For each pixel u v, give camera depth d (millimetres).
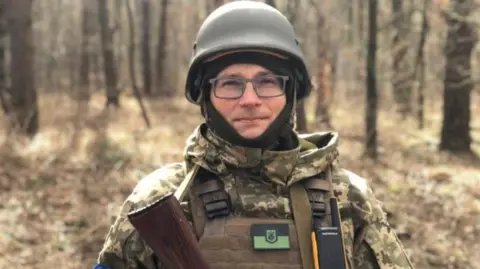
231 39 1474
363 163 8320
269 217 1491
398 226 5660
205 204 1483
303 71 1589
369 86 8984
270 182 1520
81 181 6430
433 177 8000
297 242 1466
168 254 1347
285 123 1557
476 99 19297
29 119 9438
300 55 1543
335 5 12492
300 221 1484
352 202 1580
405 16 11852
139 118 13625
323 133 1691
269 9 1567
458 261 5035
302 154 1557
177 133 11172
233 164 1506
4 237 4988
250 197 1499
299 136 1690
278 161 1511
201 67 1551
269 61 1487
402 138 11820
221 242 1439
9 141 7562
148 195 1521
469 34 10555
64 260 4785
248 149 1492
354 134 11414
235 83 1484
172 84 25562
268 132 1491
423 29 13180
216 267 1425
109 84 15133
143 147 9078
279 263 1442
